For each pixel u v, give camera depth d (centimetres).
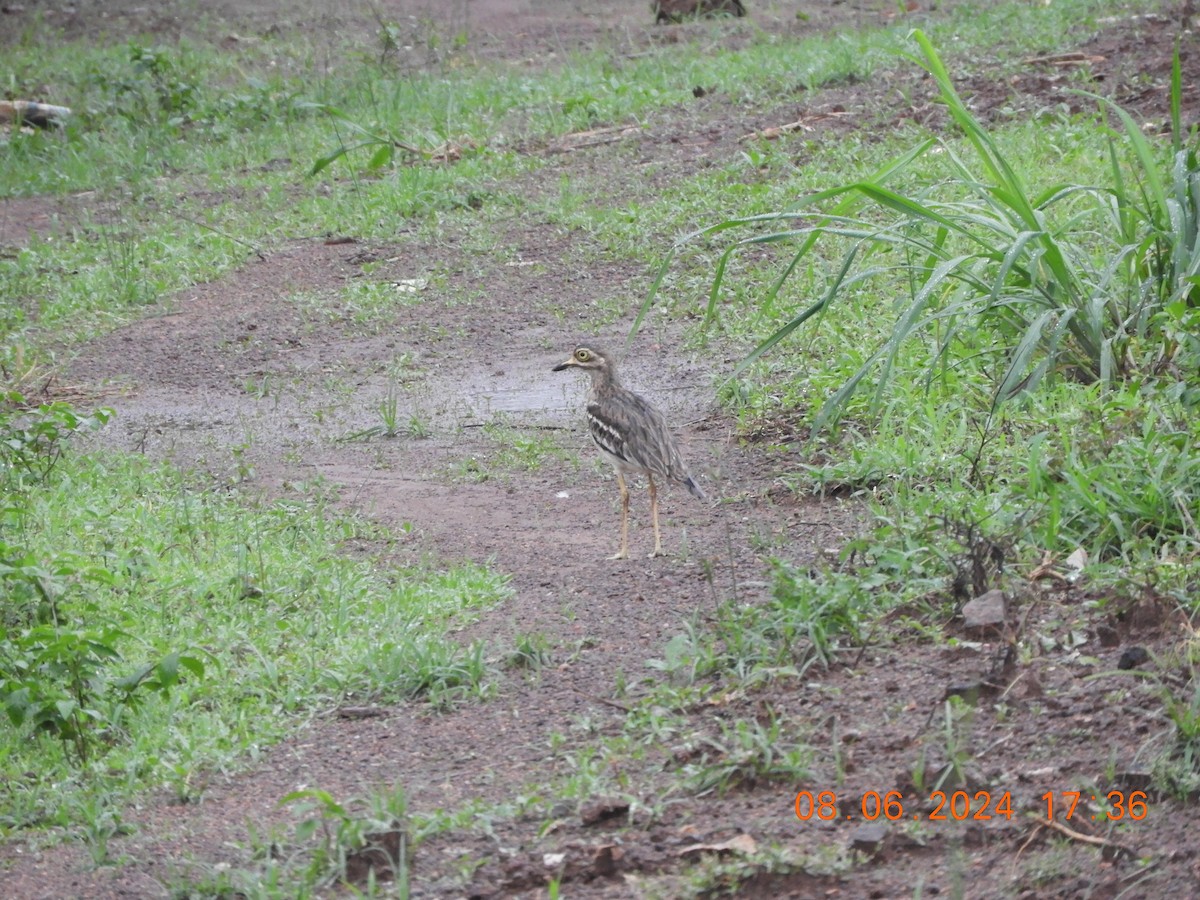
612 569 1177
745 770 805
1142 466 1055
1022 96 2345
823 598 972
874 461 1245
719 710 888
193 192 2580
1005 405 1249
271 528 1303
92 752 957
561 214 2200
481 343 1862
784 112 2516
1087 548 1026
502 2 4009
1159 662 862
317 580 1181
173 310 2069
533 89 2909
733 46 3175
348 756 912
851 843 733
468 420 1620
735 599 1051
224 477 1477
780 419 1457
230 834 832
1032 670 879
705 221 2077
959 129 2230
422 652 1012
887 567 1023
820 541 1156
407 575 1199
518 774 855
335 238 2255
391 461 1512
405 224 2280
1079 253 1343
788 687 904
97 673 992
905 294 1659
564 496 1380
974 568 959
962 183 1343
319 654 1055
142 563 1220
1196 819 732
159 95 3064
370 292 2039
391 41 3338
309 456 1543
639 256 2038
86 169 2728
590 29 3634
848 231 1327
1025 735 816
